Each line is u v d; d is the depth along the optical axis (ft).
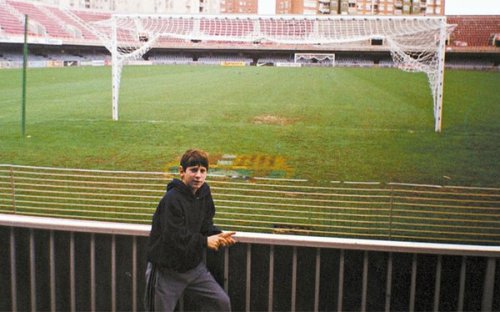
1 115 61.05
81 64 162.30
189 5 288.51
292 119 62.80
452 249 9.80
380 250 9.98
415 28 68.44
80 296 11.10
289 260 10.45
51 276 10.89
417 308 10.39
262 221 24.62
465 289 10.21
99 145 45.60
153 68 160.86
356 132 53.98
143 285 10.87
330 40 71.10
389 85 109.09
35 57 164.25
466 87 107.14
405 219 25.54
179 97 84.23
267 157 41.98
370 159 41.45
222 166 38.70
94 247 10.69
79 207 26.50
